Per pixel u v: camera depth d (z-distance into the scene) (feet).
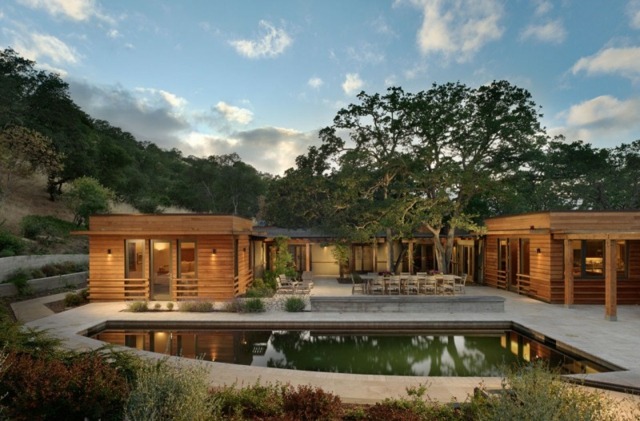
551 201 98.17
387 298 41.70
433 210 56.08
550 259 47.29
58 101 102.27
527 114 61.98
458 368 27.30
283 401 15.71
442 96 61.67
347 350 31.91
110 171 118.21
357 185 60.85
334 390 20.15
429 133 60.70
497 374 25.84
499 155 69.31
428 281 51.75
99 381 13.11
